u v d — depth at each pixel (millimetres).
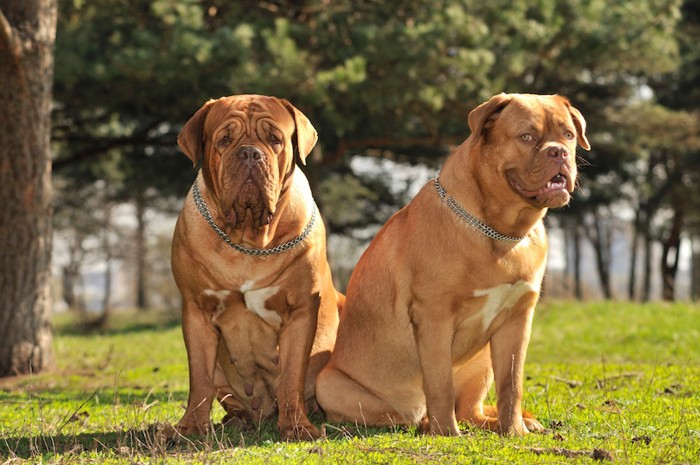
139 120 25188
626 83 27984
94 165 31016
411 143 21875
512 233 5617
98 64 17797
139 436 6195
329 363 6750
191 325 6234
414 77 17719
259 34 18516
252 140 5828
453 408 5793
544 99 5590
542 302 18828
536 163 5266
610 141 25734
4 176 11984
